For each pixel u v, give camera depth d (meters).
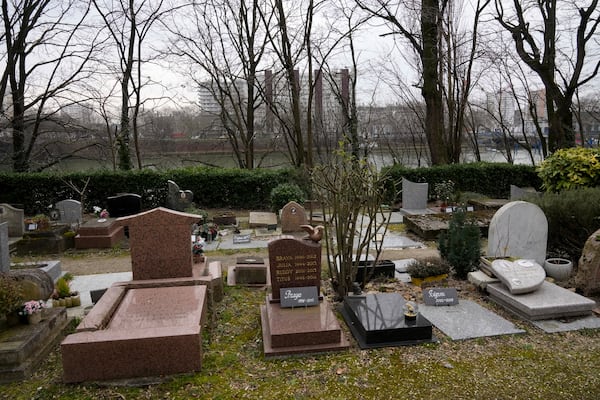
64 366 4.76
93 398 4.55
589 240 7.10
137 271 6.85
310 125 20.70
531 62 18.48
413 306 5.91
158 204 17.27
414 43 20.19
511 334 5.87
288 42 20.67
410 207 15.38
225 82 23.14
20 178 16.61
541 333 5.92
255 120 29.19
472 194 16.78
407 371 5.02
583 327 6.04
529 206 8.08
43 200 16.86
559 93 18.52
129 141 22.97
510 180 18.50
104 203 17.03
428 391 4.63
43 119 20.86
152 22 21.52
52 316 5.92
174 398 4.54
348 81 24.75
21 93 20.62
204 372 5.01
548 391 4.60
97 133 22.38
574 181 10.22
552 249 9.23
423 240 11.73
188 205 13.85
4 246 8.02
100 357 4.80
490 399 4.48
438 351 5.45
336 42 21.89
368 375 4.95
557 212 8.91
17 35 19.98
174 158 26.27
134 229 6.77
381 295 6.66
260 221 13.88
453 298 6.80
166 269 6.90
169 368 4.94
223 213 15.81
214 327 6.25
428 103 20.06
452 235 8.20
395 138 31.84
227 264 9.84
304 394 4.60
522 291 6.60
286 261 6.24
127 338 4.82
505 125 27.91
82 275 9.18
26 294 6.00
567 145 18.53
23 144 21.34
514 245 8.15
